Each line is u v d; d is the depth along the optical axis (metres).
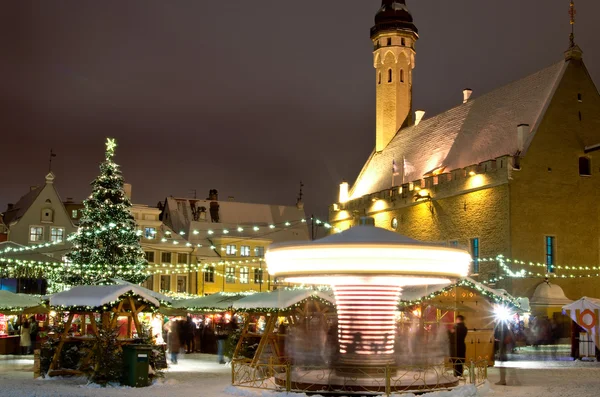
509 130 58.50
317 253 22.28
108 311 28.55
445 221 59.53
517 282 52.16
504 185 53.44
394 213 66.94
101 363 26.11
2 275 53.47
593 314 37.69
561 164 55.22
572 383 26.86
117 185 56.09
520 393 23.81
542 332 48.72
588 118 57.03
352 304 23.28
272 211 93.00
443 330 33.38
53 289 55.28
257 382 25.66
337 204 77.00
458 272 23.27
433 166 65.88
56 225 70.56
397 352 32.50
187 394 23.73
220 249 83.00
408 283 24.38
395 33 80.62
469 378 25.30
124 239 55.34
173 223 87.38
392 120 80.19
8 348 44.56
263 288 84.81
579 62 57.66
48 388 25.34
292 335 35.06
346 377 22.77
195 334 46.91
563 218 54.62
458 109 69.06
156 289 78.12
